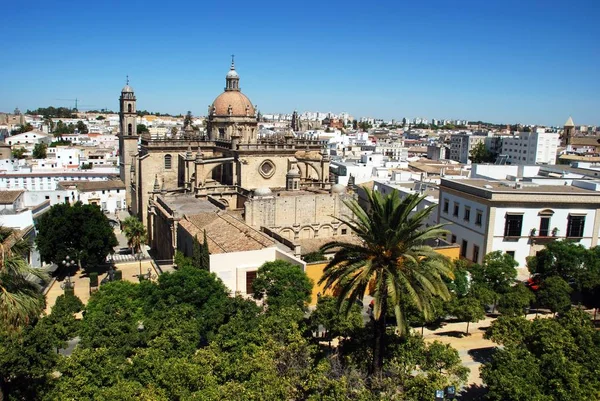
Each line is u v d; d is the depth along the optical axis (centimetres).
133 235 8675
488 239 6388
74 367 3097
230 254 5672
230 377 3341
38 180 13825
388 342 3706
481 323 5462
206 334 4088
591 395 3203
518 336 3869
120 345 3588
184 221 7256
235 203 9188
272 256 5931
